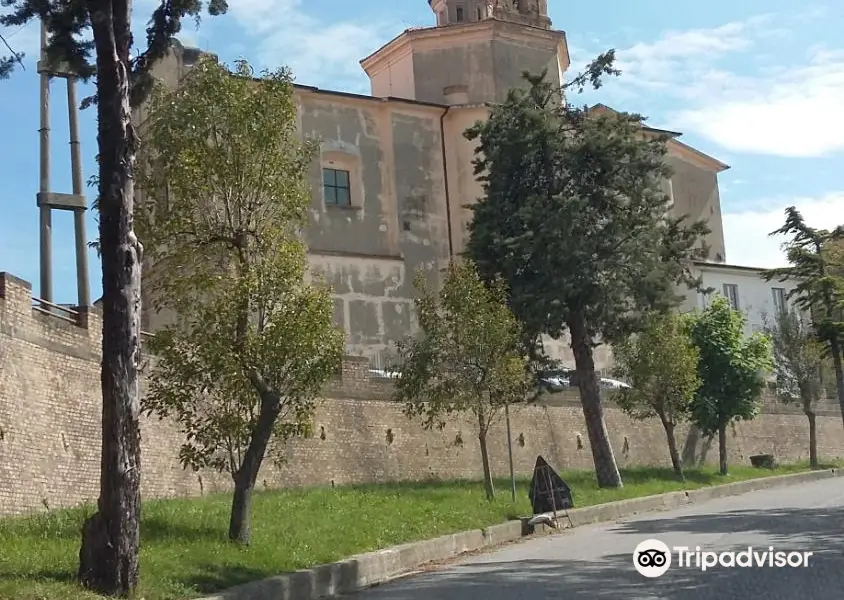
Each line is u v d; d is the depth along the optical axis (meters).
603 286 33.81
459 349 26.78
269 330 16.81
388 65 52.69
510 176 35.44
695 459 47.84
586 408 35.12
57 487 20.31
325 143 46.94
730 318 44.56
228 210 17.52
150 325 29.31
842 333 48.47
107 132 13.48
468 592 13.98
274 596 13.98
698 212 60.81
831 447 57.31
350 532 19.19
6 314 19.47
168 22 15.38
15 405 19.31
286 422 18.33
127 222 13.45
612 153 34.31
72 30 14.97
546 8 55.19
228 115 17.45
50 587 11.78
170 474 24.48
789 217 49.91
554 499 24.61
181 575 13.64
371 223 47.53
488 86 50.59
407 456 33.41
